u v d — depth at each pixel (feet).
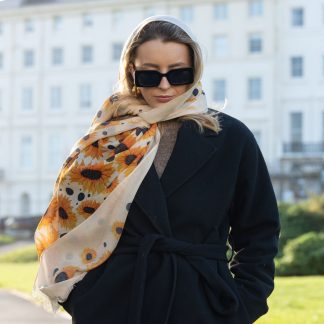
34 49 178.91
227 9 163.02
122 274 6.31
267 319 20.33
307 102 155.63
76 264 6.64
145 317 6.14
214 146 6.66
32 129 177.17
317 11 155.94
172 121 6.82
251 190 6.81
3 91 180.24
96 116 7.14
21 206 176.76
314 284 30.12
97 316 6.27
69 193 6.87
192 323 6.14
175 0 166.40
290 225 55.31
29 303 28.68
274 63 158.30
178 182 6.48
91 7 174.19
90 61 174.60
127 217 6.52
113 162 6.61
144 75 6.80
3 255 74.02
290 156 152.66
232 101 161.17
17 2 183.32
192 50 6.85
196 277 6.28
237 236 7.05
